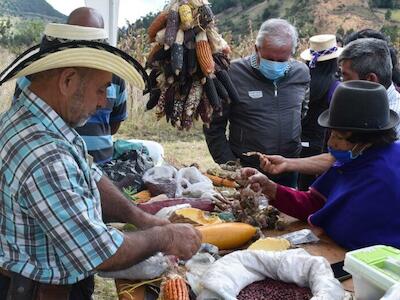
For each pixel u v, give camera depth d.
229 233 2.13
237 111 3.71
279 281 1.74
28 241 1.57
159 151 3.53
